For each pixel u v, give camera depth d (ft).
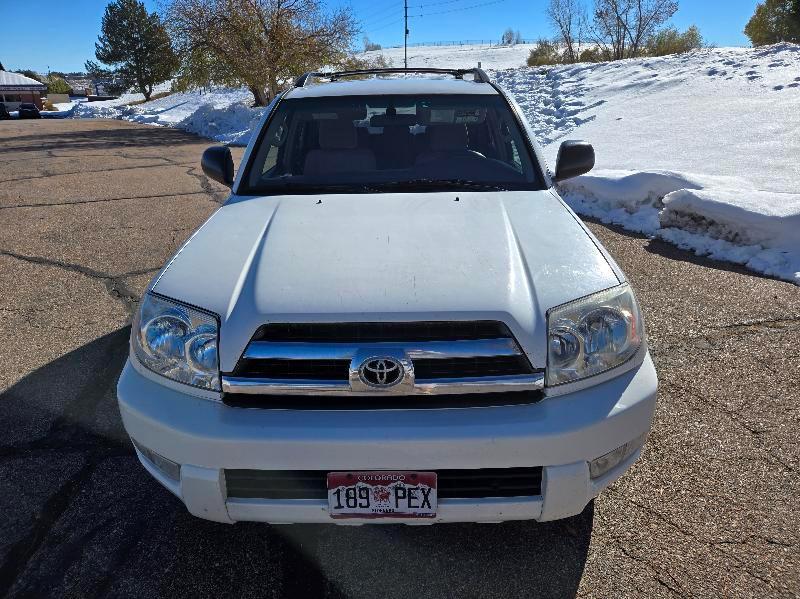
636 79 42.83
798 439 8.84
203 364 6.11
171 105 89.51
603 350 6.27
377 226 7.73
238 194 9.45
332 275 6.56
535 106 44.11
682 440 8.87
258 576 6.82
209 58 63.31
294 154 10.79
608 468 6.33
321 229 7.68
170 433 6.03
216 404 6.08
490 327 6.07
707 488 7.91
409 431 5.75
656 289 14.37
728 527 7.28
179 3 62.08
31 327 13.21
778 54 39.09
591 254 7.11
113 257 17.94
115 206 24.70
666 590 6.48
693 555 6.90
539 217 8.06
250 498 6.09
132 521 7.63
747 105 30.63
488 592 6.57
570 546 7.12
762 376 10.52
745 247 16.26
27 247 18.98
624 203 20.70
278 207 8.63
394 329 6.05
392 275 6.52
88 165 36.24
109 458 8.84
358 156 10.16
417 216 8.06
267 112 10.91
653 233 18.60
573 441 5.88
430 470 5.86
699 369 10.79
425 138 10.59
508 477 6.02
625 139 29.99
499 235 7.43
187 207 24.41
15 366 11.50
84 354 11.96
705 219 17.34
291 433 5.79
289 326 6.08
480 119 10.68
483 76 12.33
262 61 60.54
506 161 10.16
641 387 6.35
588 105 39.88
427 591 6.60
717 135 27.07
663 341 11.85
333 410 5.91
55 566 6.95
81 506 7.88
